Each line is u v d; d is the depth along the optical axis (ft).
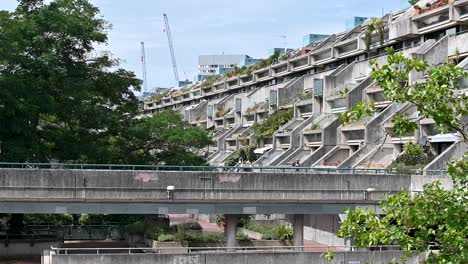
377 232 40.60
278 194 114.42
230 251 114.42
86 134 145.48
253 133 309.22
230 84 412.57
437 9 206.28
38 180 103.65
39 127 143.54
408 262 102.89
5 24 127.85
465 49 190.39
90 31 142.72
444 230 43.42
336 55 279.49
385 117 200.54
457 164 43.04
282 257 103.40
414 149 169.58
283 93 304.91
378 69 43.29
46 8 137.49
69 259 95.71
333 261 104.83
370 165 186.91
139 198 107.86
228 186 111.96
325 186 117.19
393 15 255.50
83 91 137.59
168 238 132.98
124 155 152.56
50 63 134.92
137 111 160.15
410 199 41.86
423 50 202.59
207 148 362.33
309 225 164.14
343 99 236.43
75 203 105.91
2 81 119.44
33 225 153.07
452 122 40.63
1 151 126.41
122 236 155.02
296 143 257.96
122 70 154.10
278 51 386.11
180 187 109.81
